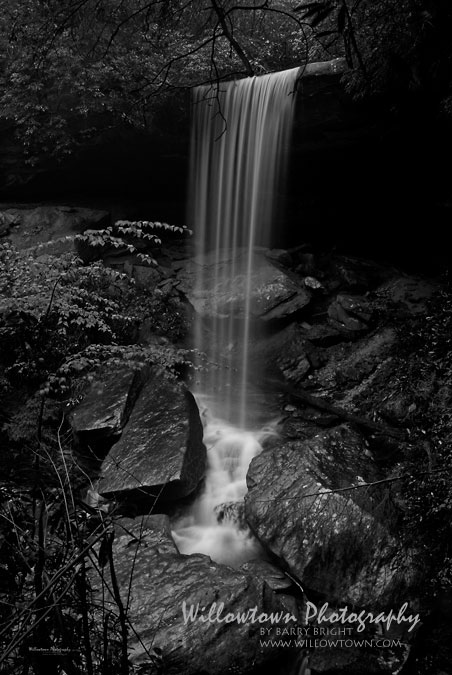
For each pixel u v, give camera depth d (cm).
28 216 980
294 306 901
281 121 864
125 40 838
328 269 998
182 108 932
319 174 948
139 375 735
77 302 614
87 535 147
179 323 897
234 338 909
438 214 908
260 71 912
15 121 957
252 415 787
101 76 879
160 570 489
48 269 506
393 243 1009
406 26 307
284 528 539
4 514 153
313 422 760
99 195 1093
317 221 1027
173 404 691
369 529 522
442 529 503
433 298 848
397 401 704
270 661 431
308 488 560
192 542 582
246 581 467
